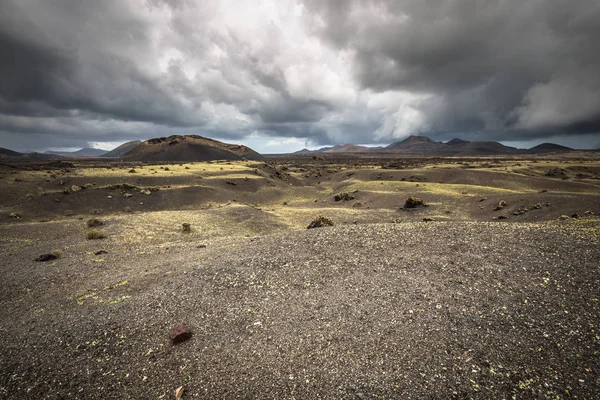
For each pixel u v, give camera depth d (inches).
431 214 2677.2
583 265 519.5
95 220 1738.4
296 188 5413.4
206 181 4692.4
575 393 300.2
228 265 724.0
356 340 419.2
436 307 468.1
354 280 584.4
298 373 370.9
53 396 370.0
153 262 916.0
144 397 357.4
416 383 335.3
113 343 464.1
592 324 387.9
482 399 306.8
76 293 677.9
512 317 423.2
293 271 650.2
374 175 5954.7
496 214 2407.7
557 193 2600.9
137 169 5285.4
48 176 3973.9
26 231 1610.5
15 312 603.8
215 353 423.8
